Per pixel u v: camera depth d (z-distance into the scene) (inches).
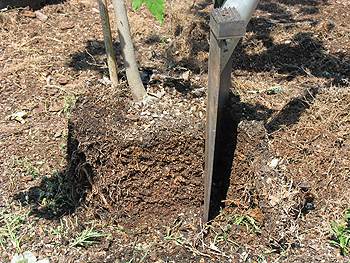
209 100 84.0
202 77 122.7
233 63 154.6
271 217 90.7
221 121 103.3
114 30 178.4
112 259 90.3
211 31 78.7
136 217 100.6
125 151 94.8
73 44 169.3
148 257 90.9
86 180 101.6
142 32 174.1
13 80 148.5
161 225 99.7
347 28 171.9
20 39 171.3
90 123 99.3
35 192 108.0
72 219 100.5
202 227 97.2
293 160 113.6
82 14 191.8
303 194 104.0
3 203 103.9
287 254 89.6
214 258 89.9
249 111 105.0
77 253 91.1
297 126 123.5
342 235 91.8
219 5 86.6
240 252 91.0
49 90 145.0
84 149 97.5
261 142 98.3
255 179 96.1
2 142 124.3
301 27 171.9
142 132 95.4
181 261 89.6
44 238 94.2
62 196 106.0
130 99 108.1
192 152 96.2
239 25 72.5
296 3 199.8
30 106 138.6
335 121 126.1
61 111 137.8
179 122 98.3
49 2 200.2
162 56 152.4
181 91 111.7
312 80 143.7
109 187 98.1
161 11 79.7
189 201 102.2
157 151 95.6
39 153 121.6
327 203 102.5
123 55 101.2
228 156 105.9
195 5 193.8
